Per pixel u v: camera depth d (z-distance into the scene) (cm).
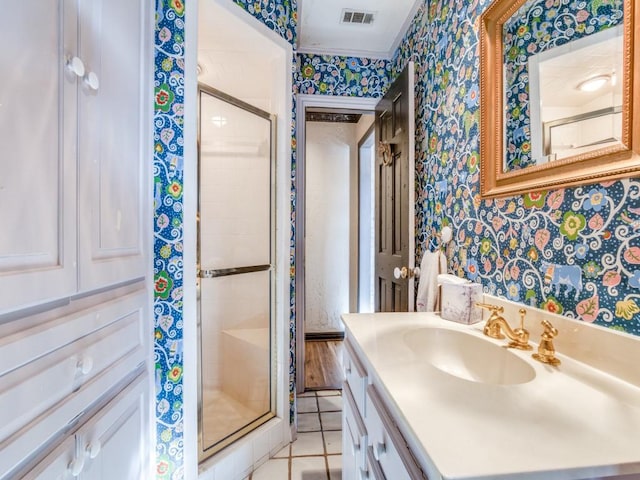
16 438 57
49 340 66
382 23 198
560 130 85
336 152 346
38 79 64
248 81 212
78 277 75
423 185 173
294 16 176
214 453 143
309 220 343
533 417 54
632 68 66
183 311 125
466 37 129
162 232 121
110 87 91
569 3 82
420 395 61
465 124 129
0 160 56
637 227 66
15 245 58
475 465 43
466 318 110
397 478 62
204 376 182
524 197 97
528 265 95
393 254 199
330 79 231
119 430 94
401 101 181
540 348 79
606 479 44
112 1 91
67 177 72
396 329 105
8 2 57
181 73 123
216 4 132
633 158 65
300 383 231
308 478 147
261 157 184
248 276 185
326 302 345
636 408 57
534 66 94
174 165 123
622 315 68
